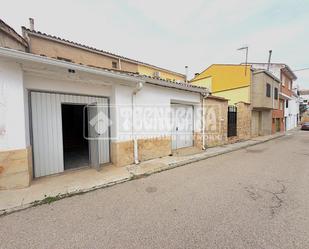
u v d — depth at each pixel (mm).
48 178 4945
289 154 8445
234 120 12102
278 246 2320
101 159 6191
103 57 12664
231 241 2422
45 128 5023
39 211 3314
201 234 2574
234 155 8266
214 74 16562
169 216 3068
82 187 4355
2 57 3684
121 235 2588
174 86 7449
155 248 2316
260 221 2879
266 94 14703
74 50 11133
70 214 3195
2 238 2568
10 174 4117
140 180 4953
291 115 28047
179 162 6664
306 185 4457
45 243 2449
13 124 4094
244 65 14539
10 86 4016
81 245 2402
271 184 4531
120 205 3506
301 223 2814
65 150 8891
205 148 9422
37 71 4480
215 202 3559
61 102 5301
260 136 15992
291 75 23188
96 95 5871
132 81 5828
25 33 8883
